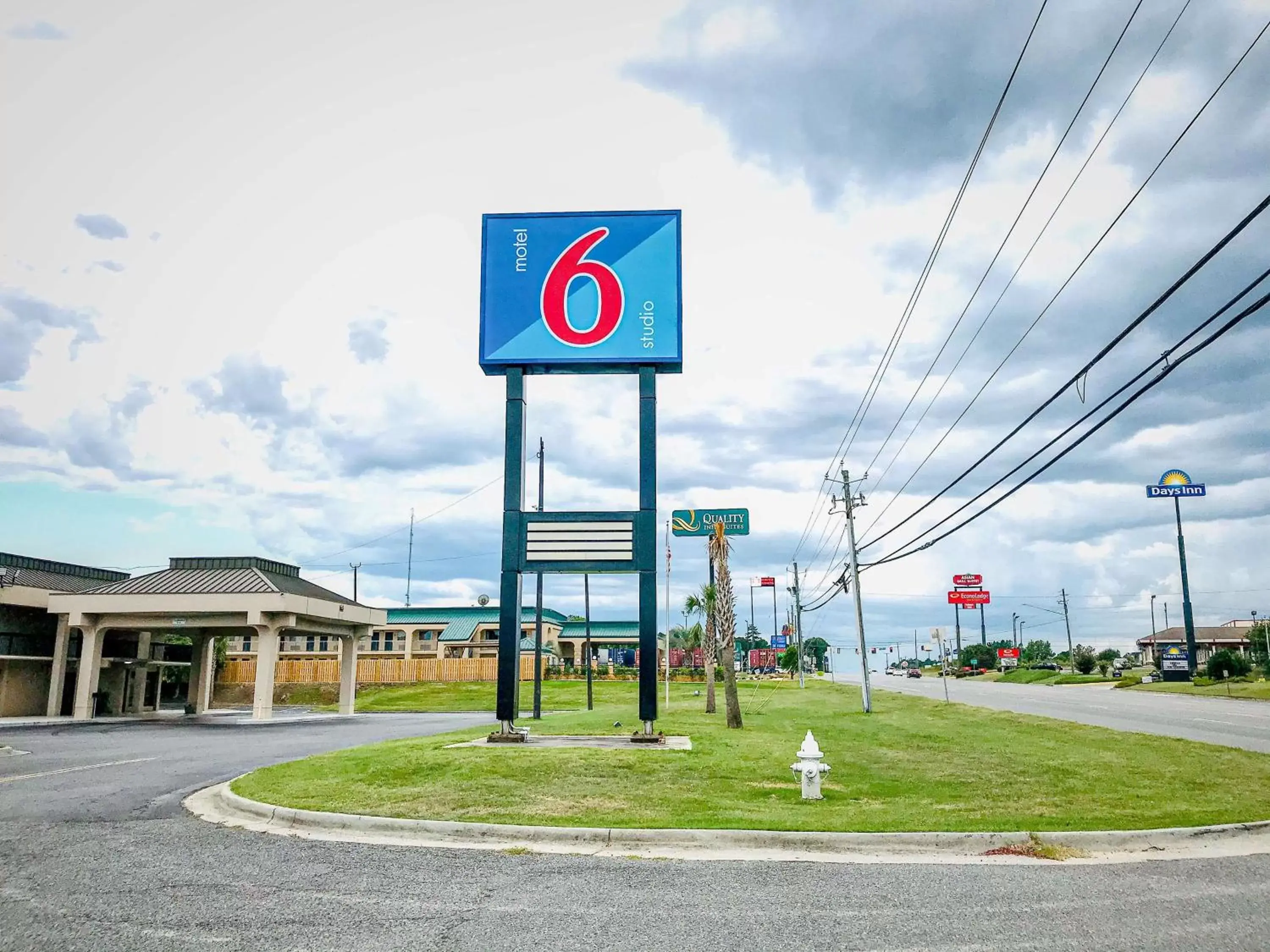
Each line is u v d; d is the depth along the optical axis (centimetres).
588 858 1023
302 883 884
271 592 4034
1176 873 964
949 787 1549
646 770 1611
